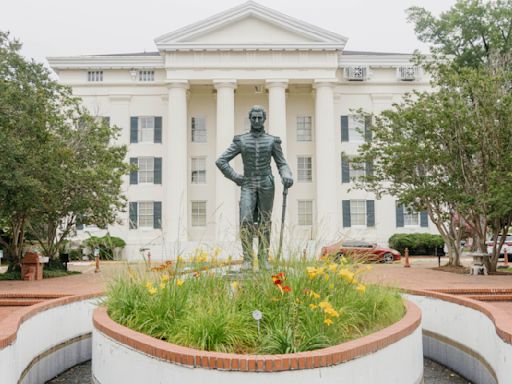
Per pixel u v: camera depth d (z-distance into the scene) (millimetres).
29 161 17531
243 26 36500
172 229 34969
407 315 6871
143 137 38344
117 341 5738
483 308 7242
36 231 25672
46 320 7859
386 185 36312
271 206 9406
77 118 24031
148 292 6770
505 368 5883
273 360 4574
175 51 36062
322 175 35719
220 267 7777
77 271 23844
